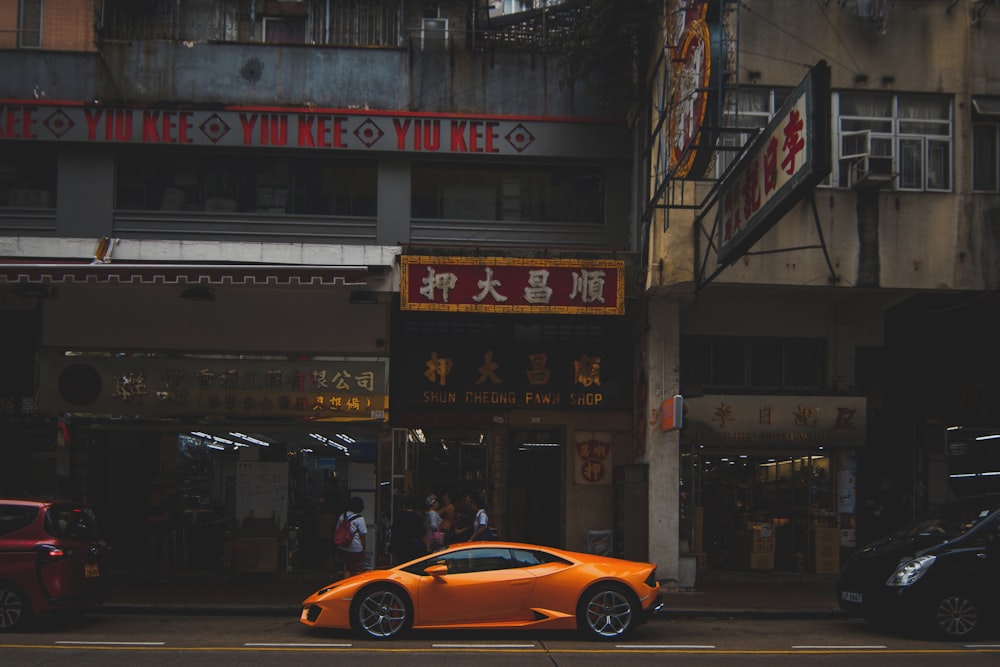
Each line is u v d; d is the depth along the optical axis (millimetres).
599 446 17500
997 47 15336
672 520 15617
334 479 17094
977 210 14961
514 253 15672
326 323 16469
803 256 14727
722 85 12312
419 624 10758
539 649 10141
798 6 15180
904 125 15117
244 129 16312
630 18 15656
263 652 9844
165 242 15484
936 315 17906
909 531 12328
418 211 16875
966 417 17812
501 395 17125
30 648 9969
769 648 10461
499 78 16906
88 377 16156
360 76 16719
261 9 17000
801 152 10703
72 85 16266
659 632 11742
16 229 16188
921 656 9961
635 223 16391
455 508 17172
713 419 16594
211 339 16375
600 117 16891
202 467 17109
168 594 14789
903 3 15320
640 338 16672
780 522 17547
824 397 16812
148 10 16750
